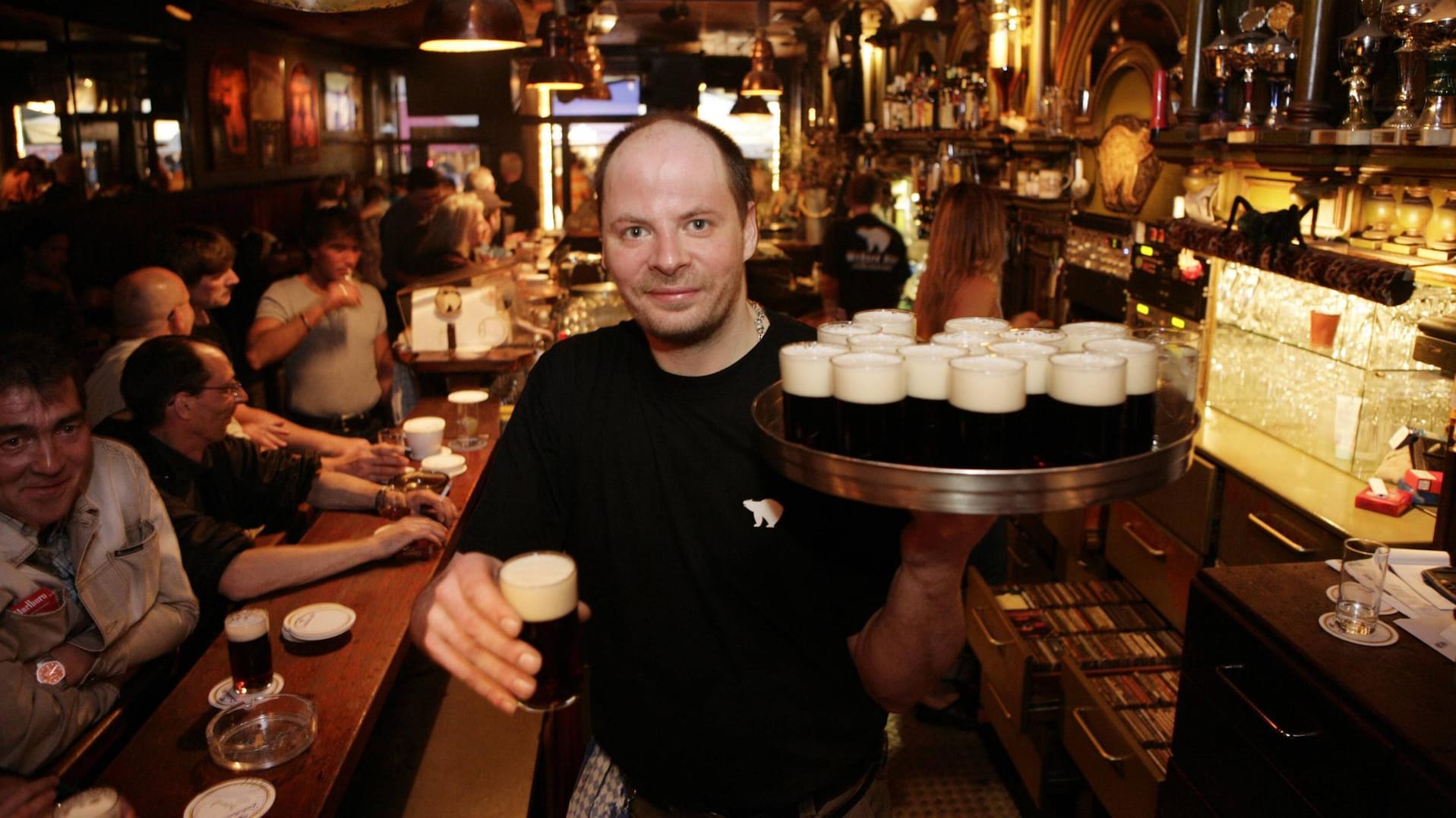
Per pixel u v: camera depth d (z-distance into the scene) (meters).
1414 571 2.07
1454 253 2.30
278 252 9.82
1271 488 2.67
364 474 3.20
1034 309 5.12
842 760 1.56
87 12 7.31
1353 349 2.82
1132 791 2.47
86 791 1.54
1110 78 4.09
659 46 14.03
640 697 1.58
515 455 1.63
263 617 1.93
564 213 15.35
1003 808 3.11
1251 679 1.98
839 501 1.46
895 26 6.93
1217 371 3.47
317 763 1.71
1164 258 3.67
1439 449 2.52
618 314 5.16
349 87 14.20
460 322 4.21
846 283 5.54
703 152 1.39
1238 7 3.03
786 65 14.13
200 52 9.47
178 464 2.69
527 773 2.43
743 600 1.50
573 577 1.17
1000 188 5.24
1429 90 2.19
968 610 3.43
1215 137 2.92
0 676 1.76
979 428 1.17
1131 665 2.91
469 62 14.57
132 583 2.09
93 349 5.65
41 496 1.90
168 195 8.62
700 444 1.50
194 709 1.91
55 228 6.05
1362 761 1.65
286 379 4.66
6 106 6.39
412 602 2.31
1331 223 2.71
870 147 8.54
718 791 1.57
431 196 7.36
